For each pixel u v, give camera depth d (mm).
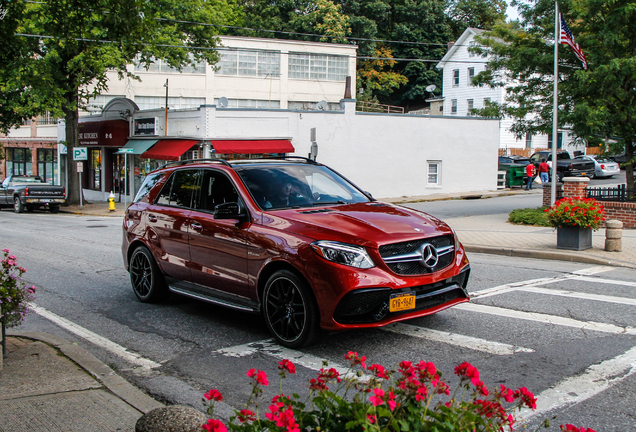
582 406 4078
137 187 31891
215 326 6531
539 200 26406
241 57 41500
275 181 6543
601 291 7941
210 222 6453
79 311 7375
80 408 4074
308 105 43469
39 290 8703
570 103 18484
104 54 24938
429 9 62781
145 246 7648
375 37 59406
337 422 2396
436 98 55062
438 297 5570
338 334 5969
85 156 30125
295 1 58031
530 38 19141
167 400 4430
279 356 5379
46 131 45781
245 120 27578
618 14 16031
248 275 5938
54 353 5344
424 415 2336
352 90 44531
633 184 17922
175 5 28406
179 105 40500
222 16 30891
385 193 30250
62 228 19266
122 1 7746
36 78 8805
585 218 11242
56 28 8109
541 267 10117
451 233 5883
